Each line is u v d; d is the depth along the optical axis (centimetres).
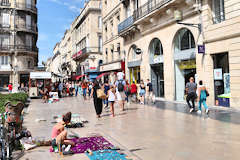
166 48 1548
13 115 517
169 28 1509
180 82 1460
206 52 1187
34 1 4500
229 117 827
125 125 748
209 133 604
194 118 831
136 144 524
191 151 464
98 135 624
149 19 1695
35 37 4544
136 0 2009
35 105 1508
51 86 2061
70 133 647
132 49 2183
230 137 559
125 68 2259
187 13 1308
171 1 1357
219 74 1140
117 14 2497
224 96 1030
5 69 3994
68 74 5888
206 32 1181
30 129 712
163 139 559
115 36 2577
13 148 486
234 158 417
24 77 4144
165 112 1005
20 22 4134
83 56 4050
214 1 1183
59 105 1488
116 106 1345
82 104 1534
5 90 3734
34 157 450
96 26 3709
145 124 751
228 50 1058
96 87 948
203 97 928
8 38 4047
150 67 1814
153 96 1416
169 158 428
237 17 1000
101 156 445
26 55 4188
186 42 1396
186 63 1395
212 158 420
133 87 1494
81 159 434
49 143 540
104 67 2862
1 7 3978
